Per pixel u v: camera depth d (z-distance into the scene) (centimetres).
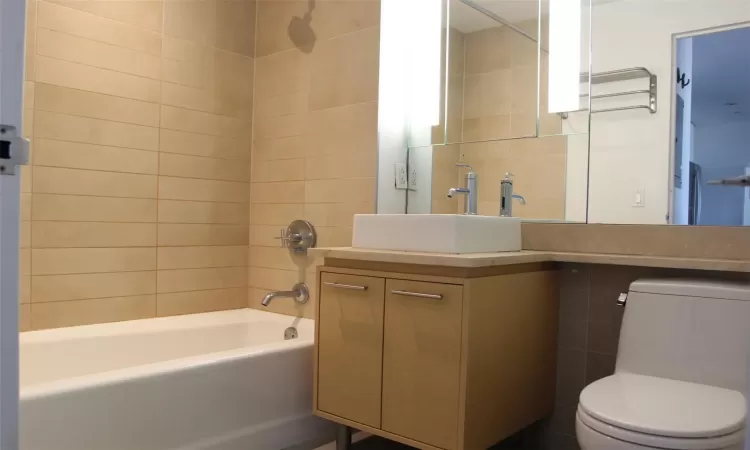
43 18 224
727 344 162
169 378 178
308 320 266
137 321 253
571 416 213
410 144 263
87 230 239
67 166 232
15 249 86
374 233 204
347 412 196
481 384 172
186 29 270
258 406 204
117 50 246
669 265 177
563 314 216
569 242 215
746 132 182
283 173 283
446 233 182
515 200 231
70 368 221
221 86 284
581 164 215
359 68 253
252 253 296
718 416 135
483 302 172
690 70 193
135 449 171
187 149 271
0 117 84
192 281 275
